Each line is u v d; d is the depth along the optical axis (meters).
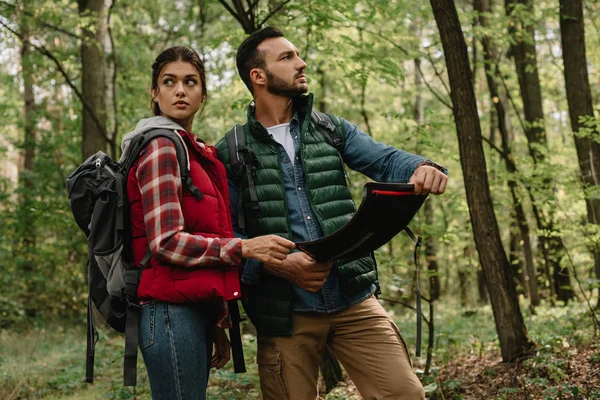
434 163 2.46
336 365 5.21
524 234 9.92
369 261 2.72
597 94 14.65
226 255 2.17
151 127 2.30
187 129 2.53
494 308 5.20
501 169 8.65
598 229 6.84
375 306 2.72
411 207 2.40
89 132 10.42
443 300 15.27
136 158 2.26
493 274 5.18
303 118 2.78
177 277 2.18
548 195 7.67
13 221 13.44
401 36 8.20
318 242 2.29
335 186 2.71
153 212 2.16
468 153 5.11
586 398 3.93
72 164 14.38
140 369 5.62
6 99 16.14
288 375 2.64
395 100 12.80
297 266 2.51
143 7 14.64
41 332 11.26
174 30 14.92
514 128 15.60
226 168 2.71
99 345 8.50
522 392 4.33
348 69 6.82
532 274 9.92
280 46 2.71
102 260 2.24
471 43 10.24
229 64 8.15
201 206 2.27
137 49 13.73
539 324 7.02
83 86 10.46
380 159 2.70
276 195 2.66
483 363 5.46
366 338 2.64
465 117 5.07
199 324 2.25
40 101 16.25
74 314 14.18
